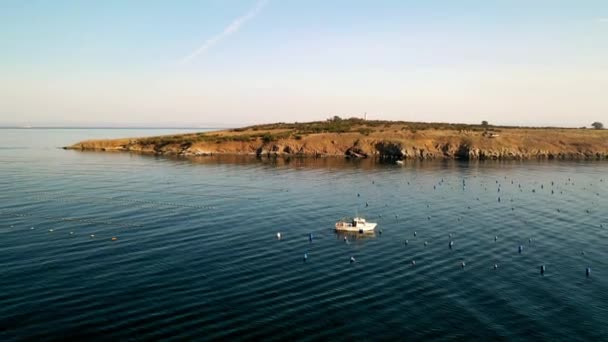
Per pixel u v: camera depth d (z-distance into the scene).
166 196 98.62
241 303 44.78
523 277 53.22
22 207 84.00
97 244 61.97
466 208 92.12
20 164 154.75
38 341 36.88
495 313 43.81
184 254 58.75
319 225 76.44
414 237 70.25
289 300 45.78
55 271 51.53
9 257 55.84
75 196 95.94
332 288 49.16
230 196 100.44
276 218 80.50
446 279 52.38
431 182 125.88
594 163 178.38
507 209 91.38
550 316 43.38
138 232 68.56
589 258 60.25
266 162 176.50
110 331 38.75
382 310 44.06
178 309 43.06
